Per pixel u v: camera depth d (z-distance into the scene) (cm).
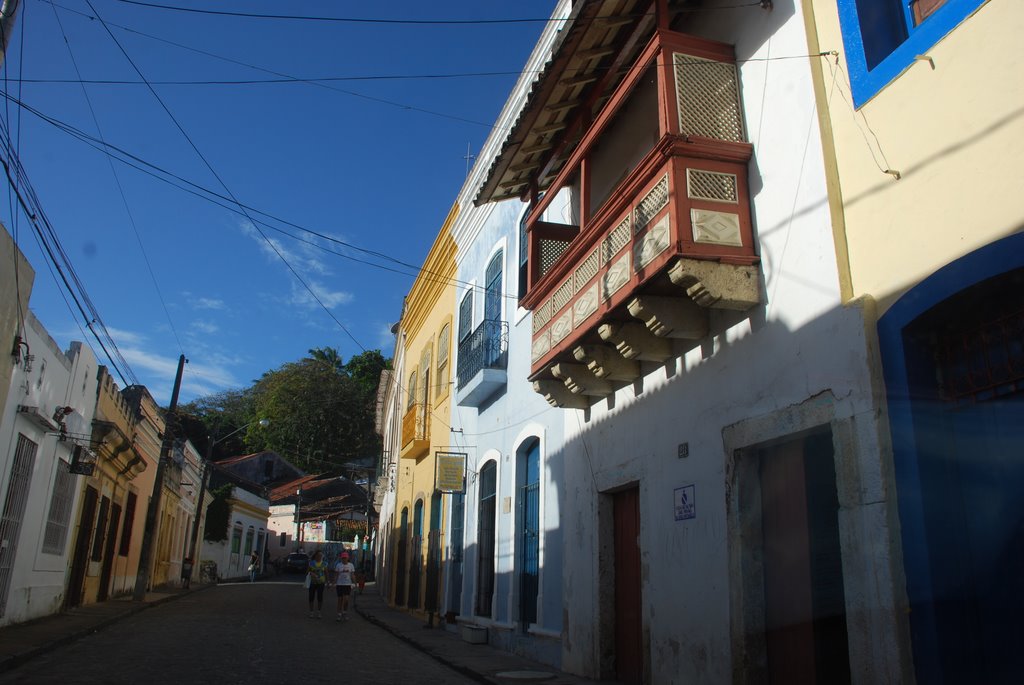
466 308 1739
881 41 589
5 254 1045
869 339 548
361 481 5725
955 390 508
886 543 507
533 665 1071
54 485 1399
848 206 594
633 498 925
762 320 677
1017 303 471
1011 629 456
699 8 809
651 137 901
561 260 940
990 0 484
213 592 2792
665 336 768
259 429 5716
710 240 681
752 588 668
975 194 480
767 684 651
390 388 3209
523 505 1291
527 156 1109
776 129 681
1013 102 461
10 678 826
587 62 894
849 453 551
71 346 1459
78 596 1672
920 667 473
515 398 1352
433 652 1203
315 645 1227
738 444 690
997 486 472
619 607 929
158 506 2188
